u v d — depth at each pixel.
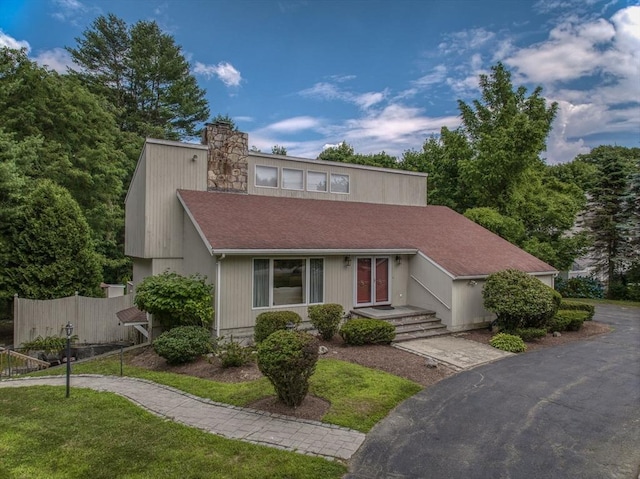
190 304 11.57
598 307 21.61
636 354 11.59
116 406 7.48
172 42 37.78
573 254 25.94
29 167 18.05
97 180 23.42
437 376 9.48
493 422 7.04
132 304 15.21
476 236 18.97
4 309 19.28
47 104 21.81
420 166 36.09
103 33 35.44
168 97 37.03
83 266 16.80
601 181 26.47
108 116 25.44
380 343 12.09
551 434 6.62
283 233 13.80
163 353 10.31
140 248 15.30
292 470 5.32
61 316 14.66
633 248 25.30
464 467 5.58
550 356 11.34
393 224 17.77
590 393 8.47
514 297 13.04
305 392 7.46
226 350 10.27
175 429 6.50
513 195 25.03
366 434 6.50
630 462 5.79
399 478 5.29
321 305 12.57
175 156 15.10
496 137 25.69
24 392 8.35
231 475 5.16
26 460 5.50
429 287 15.07
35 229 15.84
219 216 13.91
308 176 18.25
